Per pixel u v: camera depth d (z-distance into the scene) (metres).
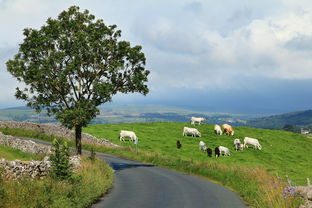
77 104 35.28
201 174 32.97
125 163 41.38
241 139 67.62
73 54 35.25
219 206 18.69
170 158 44.00
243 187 23.09
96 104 36.69
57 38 37.25
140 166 39.25
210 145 60.44
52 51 35.66
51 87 36.19
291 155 59.44
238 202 19.80
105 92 35.19
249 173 26.55
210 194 22.62
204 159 49.50
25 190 15.48
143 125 78.00
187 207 18.48
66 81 35.38
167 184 27.08
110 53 38.41
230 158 51.72
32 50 34.69
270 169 46.25
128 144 58.03
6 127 56.69
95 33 37.22
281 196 15.43
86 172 24.55
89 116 34.84
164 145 58.16
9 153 33.28
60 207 14.96
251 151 58.66
